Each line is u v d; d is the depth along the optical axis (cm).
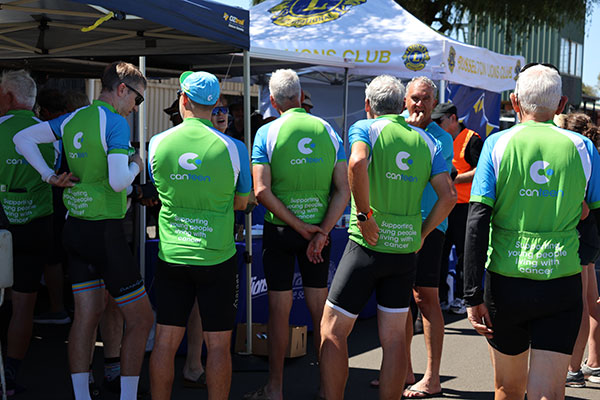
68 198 343
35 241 395
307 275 390
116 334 403
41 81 698
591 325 457
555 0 1798
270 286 388
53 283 564
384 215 323
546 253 263
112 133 333
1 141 385
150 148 319
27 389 412
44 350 496
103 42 481
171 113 504
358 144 316
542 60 3078
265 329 486
